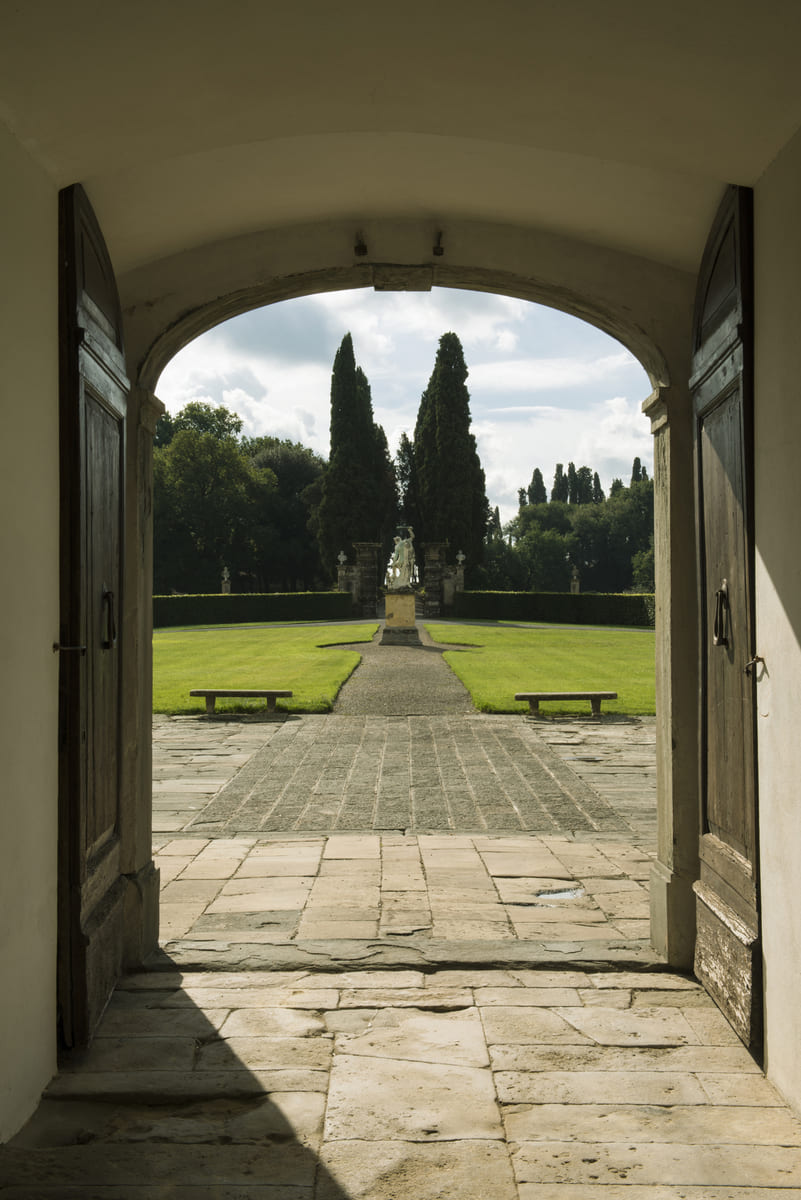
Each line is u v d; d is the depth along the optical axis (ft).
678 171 10.94
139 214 12.37
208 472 159.74
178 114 9.80
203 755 32.07
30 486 9.32
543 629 106.22
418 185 12.93
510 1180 7.99
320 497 173.47
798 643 9.14
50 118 9.07
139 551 13.62
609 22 8.51
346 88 9.78
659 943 13.58
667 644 13.65
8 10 7.70
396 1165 8.22
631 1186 7.91
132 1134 8.82
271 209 13.35
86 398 10.98
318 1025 11.20
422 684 53.11
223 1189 7.88
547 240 13.84
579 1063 10.25
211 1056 10.39
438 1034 10.96
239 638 90.27
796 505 9.21
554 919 15.39
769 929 10.00
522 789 26.63
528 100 9.99
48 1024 9.82
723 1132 8.82
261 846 20.43
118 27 8.16
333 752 32.63
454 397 143.33
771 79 8.77
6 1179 7.98
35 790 9.42
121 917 12.73
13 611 8.81
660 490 14.05
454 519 143.43
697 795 13.33
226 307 14.05
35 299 9.56
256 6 8.18
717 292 11.87
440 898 16.56
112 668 12.40
